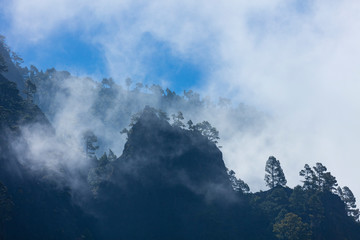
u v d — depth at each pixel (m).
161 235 115.75
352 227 122.38
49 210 100.94
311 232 108.62
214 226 112.69
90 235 105.31
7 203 86.19
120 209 120.75
